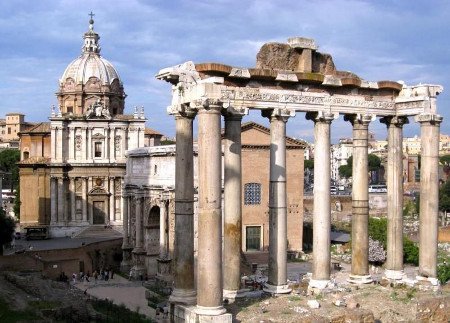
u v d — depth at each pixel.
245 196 93.44
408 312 36.59
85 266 89.81
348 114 41.91
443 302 38.03
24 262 81.06
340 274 55.25
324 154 39.94
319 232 39.81
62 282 80.25
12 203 163.75
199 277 32.75
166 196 81.44
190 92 33.94
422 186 42.41
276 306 35.84
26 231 111.94
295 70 40.22
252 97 37.56
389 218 43.94
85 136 114.50
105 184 115.19
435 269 42.34
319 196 39.88
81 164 113.75
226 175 37.75
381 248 87.75
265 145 94.12
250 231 93.62
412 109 42.28
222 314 32.41
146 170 87.94
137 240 88.62
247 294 38.31
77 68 123.81
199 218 32.78
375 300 37.94
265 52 39.47
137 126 116.81
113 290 77.62
